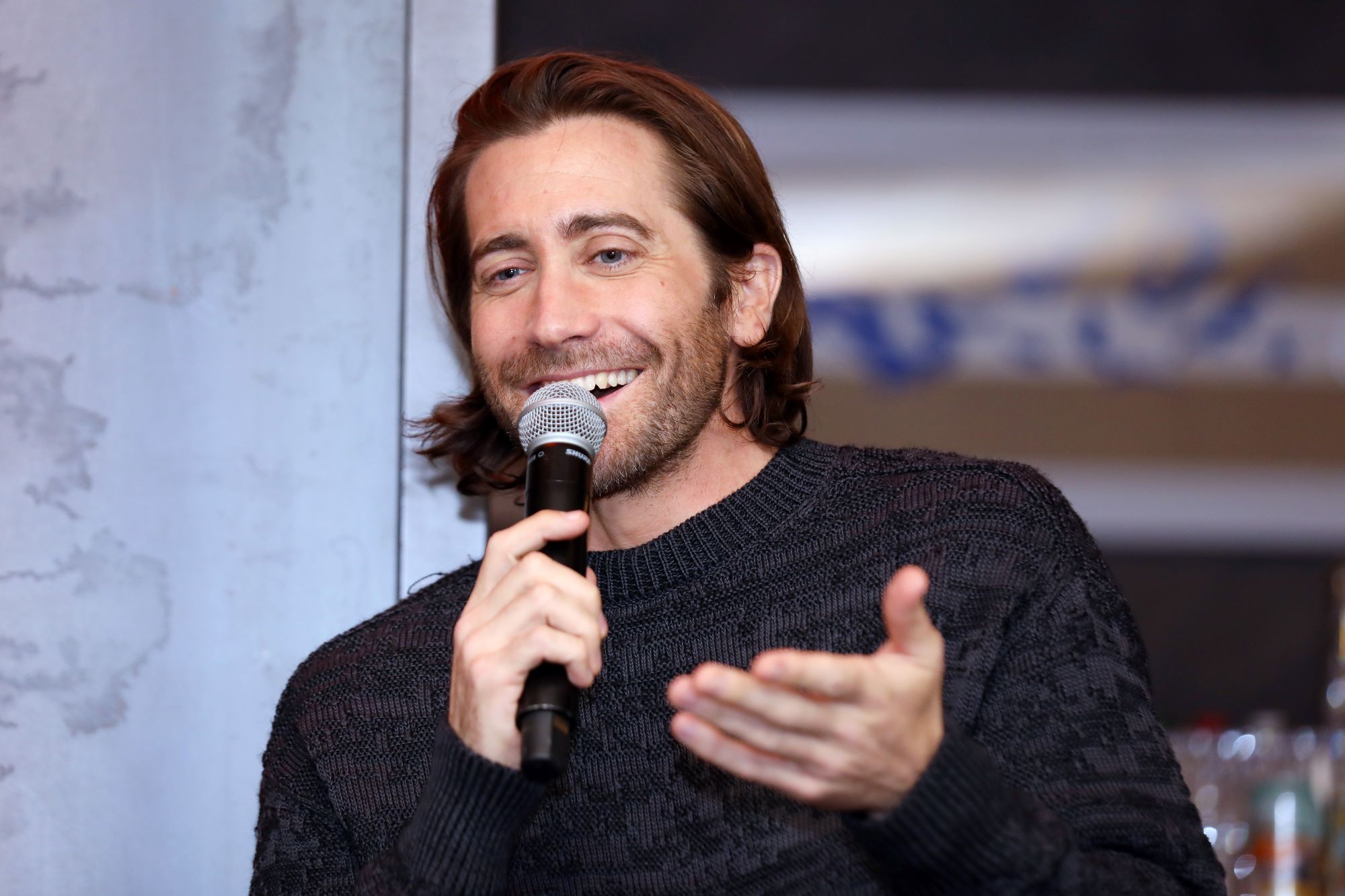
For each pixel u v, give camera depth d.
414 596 5.85
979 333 11.44
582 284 5.19
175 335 6.41
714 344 5.40
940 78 11.50
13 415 6.35
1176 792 4.40
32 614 6.30
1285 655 11.19
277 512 6.40
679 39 11.34
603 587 5.22
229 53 6.50
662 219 5.36
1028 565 4.93
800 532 5.24
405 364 6.38
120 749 6.28
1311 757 10.02
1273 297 11.41
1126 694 4.61
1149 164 11.52
